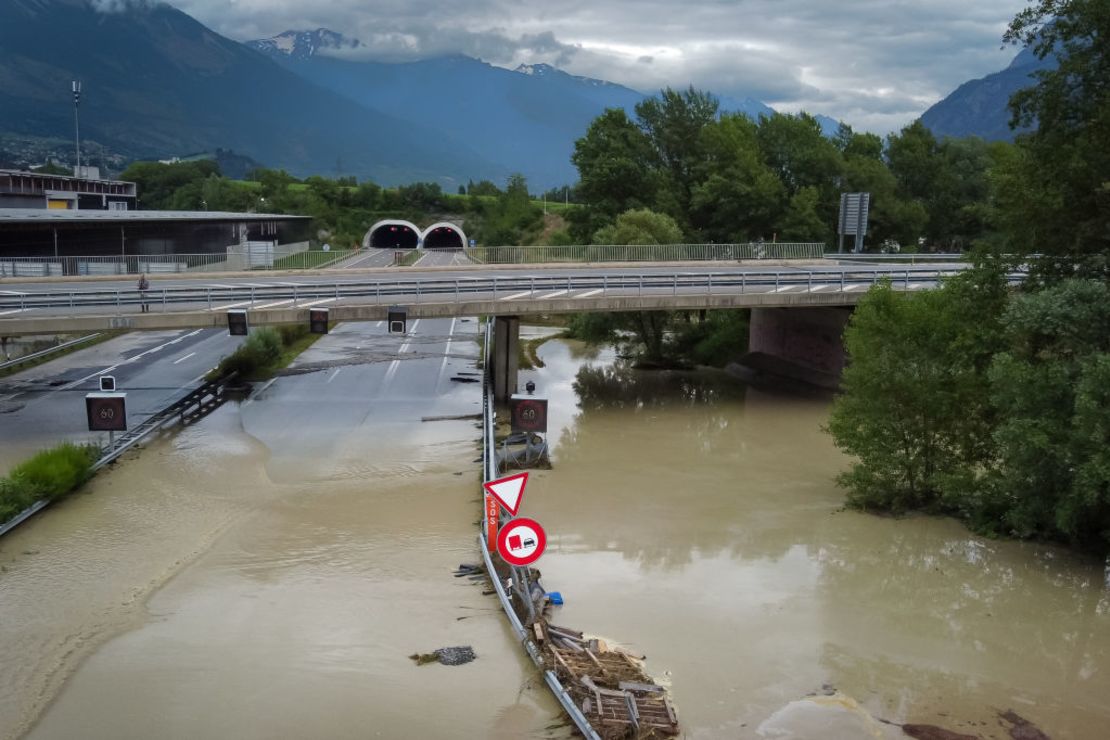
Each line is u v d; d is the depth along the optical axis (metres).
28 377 47.88
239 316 36.53
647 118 92.88
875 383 28.59
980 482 27.73
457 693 17.25
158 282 49.84
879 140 95.81
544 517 28.02
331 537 25.94
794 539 26.39
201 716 16.38
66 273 53.22
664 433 39.59
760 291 44.97
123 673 17.92
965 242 93.50
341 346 61.03
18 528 26.31
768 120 92.38
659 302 43.38
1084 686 18.16
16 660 18.47
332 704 16.81
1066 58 27.83
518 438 36.00
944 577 23.69
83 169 122.31
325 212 153.12
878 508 29.31
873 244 87.62
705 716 16.50
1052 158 28.02
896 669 18.64
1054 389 24.50
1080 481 22.64
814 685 17.84
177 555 24.47
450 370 52.66
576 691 16.88
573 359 60.06
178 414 40.47
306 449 35.28
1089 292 25.34
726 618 20.92
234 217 85.69
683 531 26.95
